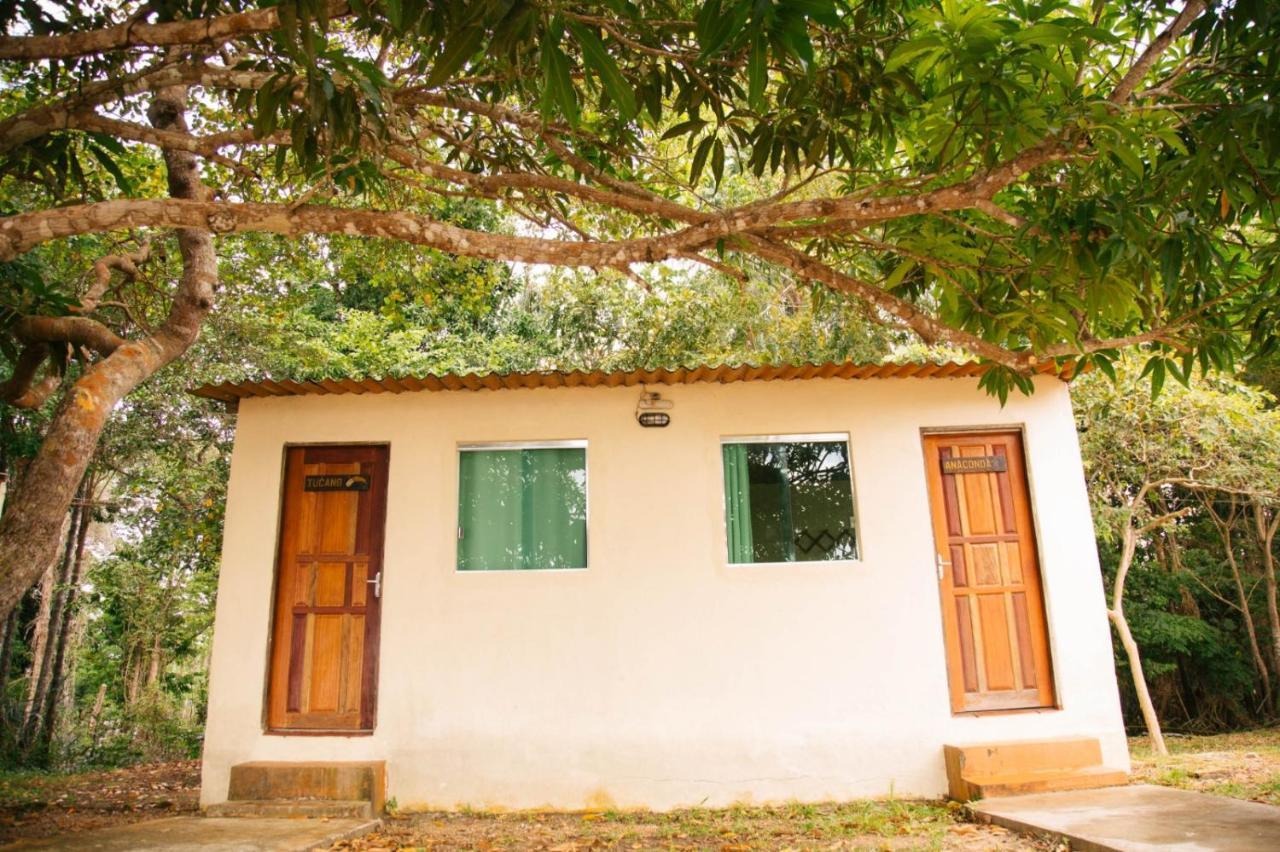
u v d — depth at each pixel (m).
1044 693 6.27
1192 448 8.87
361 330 11.51
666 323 11.21
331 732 6.10
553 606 6.23
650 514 6.39
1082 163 3.78
